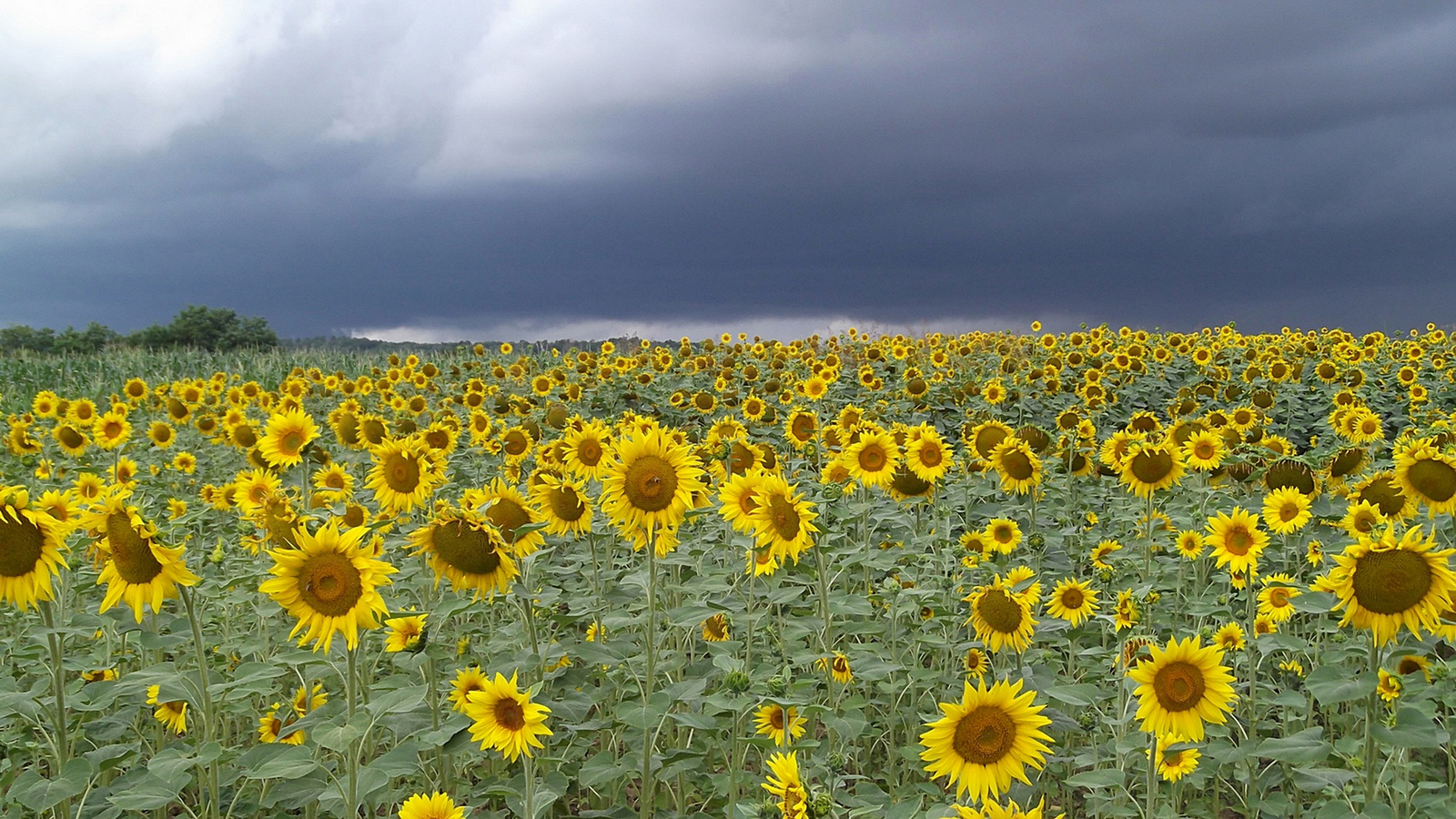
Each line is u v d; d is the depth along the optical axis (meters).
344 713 4.49
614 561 7.28
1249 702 5.34
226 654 6.04
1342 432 11.66
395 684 4.38
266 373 24.16
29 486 10.03
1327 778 4.65
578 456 6.63
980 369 20.09
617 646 5.11
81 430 11.83
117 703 5.66
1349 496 7.29
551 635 5.83
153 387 21.42
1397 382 17.91
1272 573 7.79
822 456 9.62
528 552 5.23
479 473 10.35
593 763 4.46
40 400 13.43
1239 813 5.55
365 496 8.64
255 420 14.26
